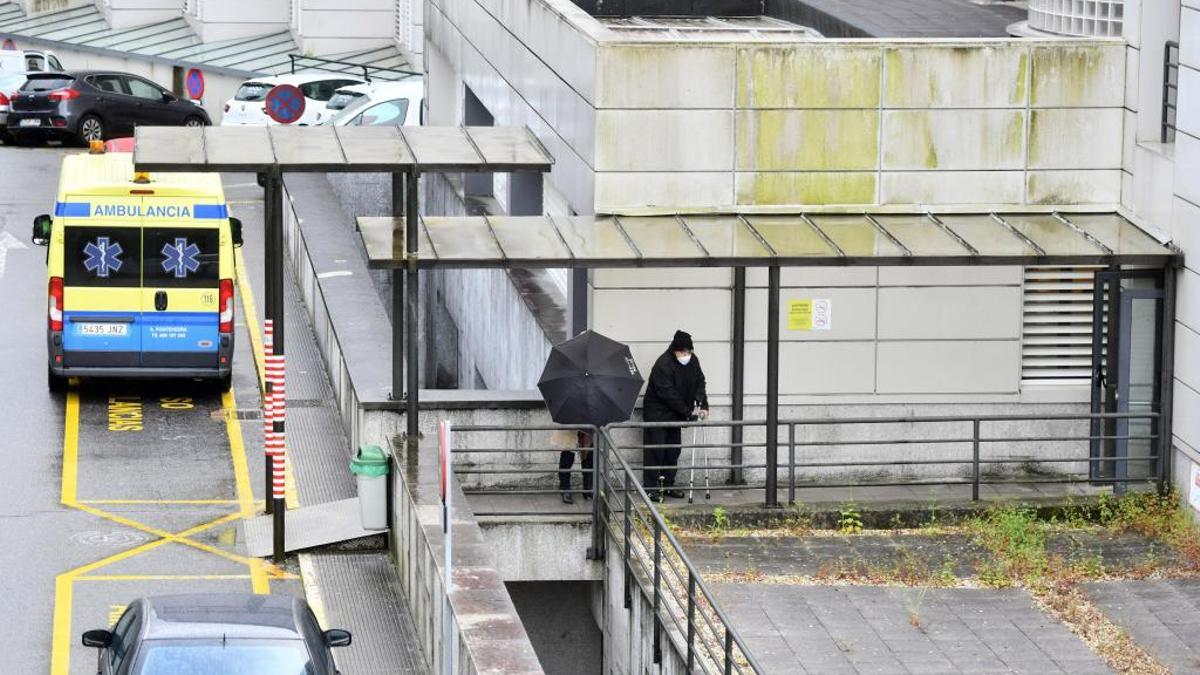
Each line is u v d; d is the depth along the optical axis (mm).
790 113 39219
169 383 47906
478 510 36875
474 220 39031
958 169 39688
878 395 39719
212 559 36688
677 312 39031
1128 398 38656
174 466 41750
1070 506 37875
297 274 57875
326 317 48375
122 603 34281
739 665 31031
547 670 38125
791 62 39031
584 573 36750
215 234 45156
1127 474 38875
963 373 39844
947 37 42656
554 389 36094
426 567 33000
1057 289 39812
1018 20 47438
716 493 38938
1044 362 40000
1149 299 38312
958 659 31594
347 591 35781
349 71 90125
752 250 36844
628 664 34719
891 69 39250
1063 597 34125
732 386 39312
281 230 37000
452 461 38719
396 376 39125
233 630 26828
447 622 30156
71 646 32344
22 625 33156
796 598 34031
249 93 78375
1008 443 40062
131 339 45188
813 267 38844
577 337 36906
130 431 44031
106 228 44844
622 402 36062
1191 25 36562
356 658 32969
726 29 47500
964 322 39656
